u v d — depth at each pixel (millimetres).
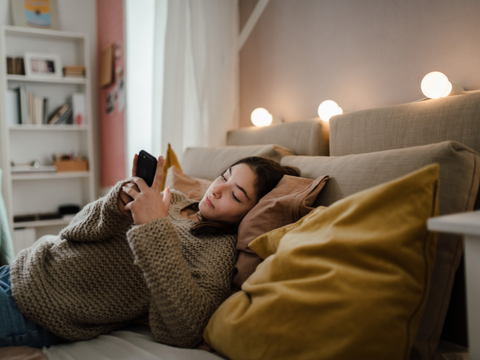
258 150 1441
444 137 951
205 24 2076
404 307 586
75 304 858
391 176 832
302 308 612
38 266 883
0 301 834
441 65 1191
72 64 3182
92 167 3059
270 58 1986
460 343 812
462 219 513
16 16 2898
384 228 616
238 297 749
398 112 1088
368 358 563
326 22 1635
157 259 773
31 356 776
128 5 2625
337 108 1437
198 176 1684
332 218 691
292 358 600
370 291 585
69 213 3076
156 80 2285
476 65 1097
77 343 864
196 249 936
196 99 2143
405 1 1295
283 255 697
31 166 2916
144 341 833
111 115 3096
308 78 1751
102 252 922
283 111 1921
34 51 3033
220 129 2092
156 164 885
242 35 2178
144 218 815
